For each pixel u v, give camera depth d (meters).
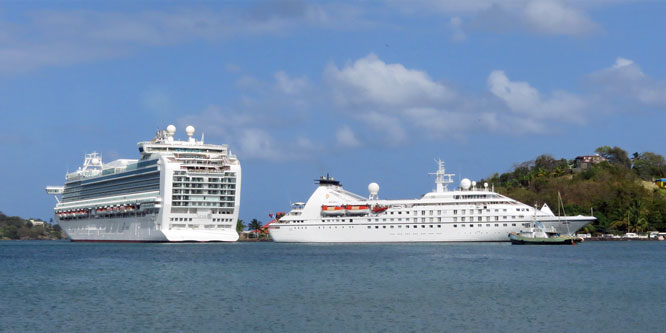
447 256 153.12
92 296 91.00
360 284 102.19
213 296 90.44
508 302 84.62
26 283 106.69
